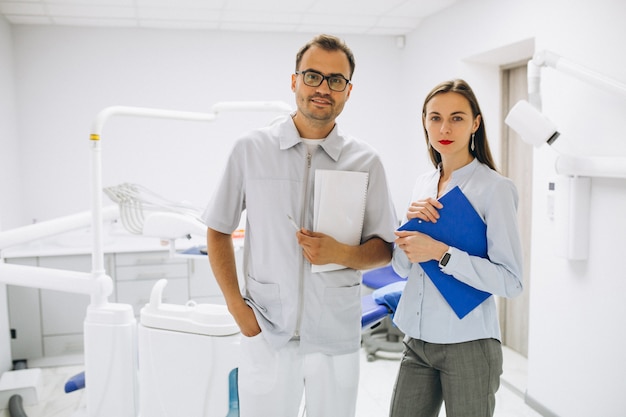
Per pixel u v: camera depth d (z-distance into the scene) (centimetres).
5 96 360
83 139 399
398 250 162
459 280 147
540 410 280
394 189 458
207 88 416
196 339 201
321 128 149
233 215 156
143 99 407
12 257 336
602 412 241
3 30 360
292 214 149
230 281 155
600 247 239
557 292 267
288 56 427
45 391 315
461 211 145
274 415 155
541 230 278
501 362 154
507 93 364
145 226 225
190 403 205
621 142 225
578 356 254
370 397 302
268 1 341
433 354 152
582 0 243
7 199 354
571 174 239
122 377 215
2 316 323
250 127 425
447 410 152
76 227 226
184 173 417
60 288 213
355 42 439
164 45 407
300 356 155
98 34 396
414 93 426
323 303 151
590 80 214
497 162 368
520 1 289
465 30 345
